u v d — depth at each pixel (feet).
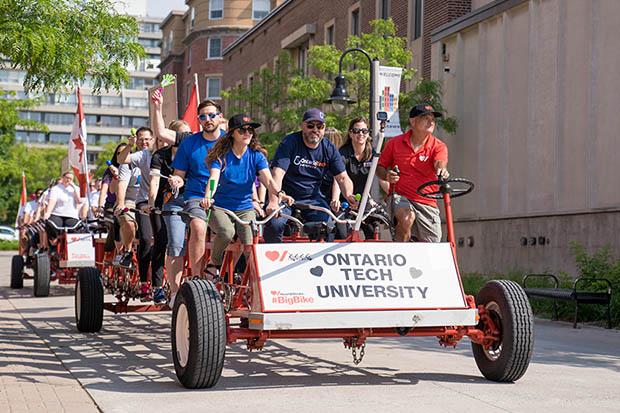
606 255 48.06
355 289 20.94
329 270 21.16
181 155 25.63
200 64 192.03
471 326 23.11
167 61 228.02
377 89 50.85
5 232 229.86
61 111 423.64
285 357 27.99
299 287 20.67
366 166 30.19
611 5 54.54
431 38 78.38
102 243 42.22
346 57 76.79
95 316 33.78
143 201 31.99
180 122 30.83
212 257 24.72
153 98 29.55
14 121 116.67
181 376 21.48
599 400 20.62
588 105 56.54
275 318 19.90
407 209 26.53
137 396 20.53
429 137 26.91
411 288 21.31
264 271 20.84
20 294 55.01
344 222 23.41
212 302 20.81
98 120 433.07
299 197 27.68
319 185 27.91
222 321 20.77
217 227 23.98
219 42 190.08
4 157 211.41
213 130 25.55
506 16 66.74
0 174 154.20
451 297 21.45
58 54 40.65
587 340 34.86
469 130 72.28
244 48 153.17
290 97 85.05
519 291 22.24
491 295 22.50
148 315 41.39
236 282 25.43
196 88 41.75
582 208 57.11
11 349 28.99
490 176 68.80
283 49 128.57
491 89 69.21
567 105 58.95
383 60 77.30
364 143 30.22
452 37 75.61
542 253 60.95
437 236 27.02
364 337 21.21
